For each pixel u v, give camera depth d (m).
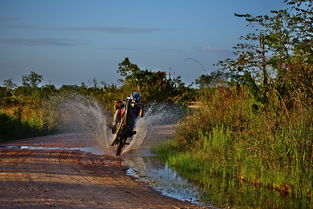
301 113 9.29
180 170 10.32
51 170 9.57
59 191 7.44
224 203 7.30
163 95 25.41
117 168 10.42
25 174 8.87
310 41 10.80
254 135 10.14
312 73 10.03
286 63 10.60
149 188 8.27
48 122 22.45
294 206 7.25
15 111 23.53
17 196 6.84
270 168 8.94
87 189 7.80
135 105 12.49
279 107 10.16
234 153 10.47
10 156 11.58
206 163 10.73
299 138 8.77
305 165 8.32
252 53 11.61
